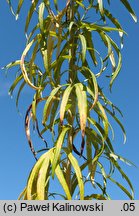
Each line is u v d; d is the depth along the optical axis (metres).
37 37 2.58
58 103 2.58
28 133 2.47
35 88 2.52
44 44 2.58
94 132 2.53
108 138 2.51
